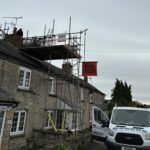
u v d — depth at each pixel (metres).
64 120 19.55
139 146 11.12
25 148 14.96
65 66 24.19
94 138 16.58
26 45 19.92
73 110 19.88
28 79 16.77
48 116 19.20
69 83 22.77
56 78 20.81
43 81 18.61
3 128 11.77
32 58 20.86
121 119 12.59
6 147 11.95
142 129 11.53
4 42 19.19
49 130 18.42
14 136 14.39
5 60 14.16
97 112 17.08
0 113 11.79
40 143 15.51
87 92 31.14
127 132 11.41
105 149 16.19
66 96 23.31
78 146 15.47
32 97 16.84
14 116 14.80
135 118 12.54
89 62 21.41
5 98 11.80
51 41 18.64
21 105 15.45
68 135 16.89
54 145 14.00
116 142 11.52
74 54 19.94
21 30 21.16
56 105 20.67
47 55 21.09
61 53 20.11
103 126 14.62
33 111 16.89
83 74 21.41
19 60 15.38
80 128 25.47
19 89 15.34
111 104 42.53
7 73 14.27
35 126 17.06
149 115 12.66
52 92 20.38
